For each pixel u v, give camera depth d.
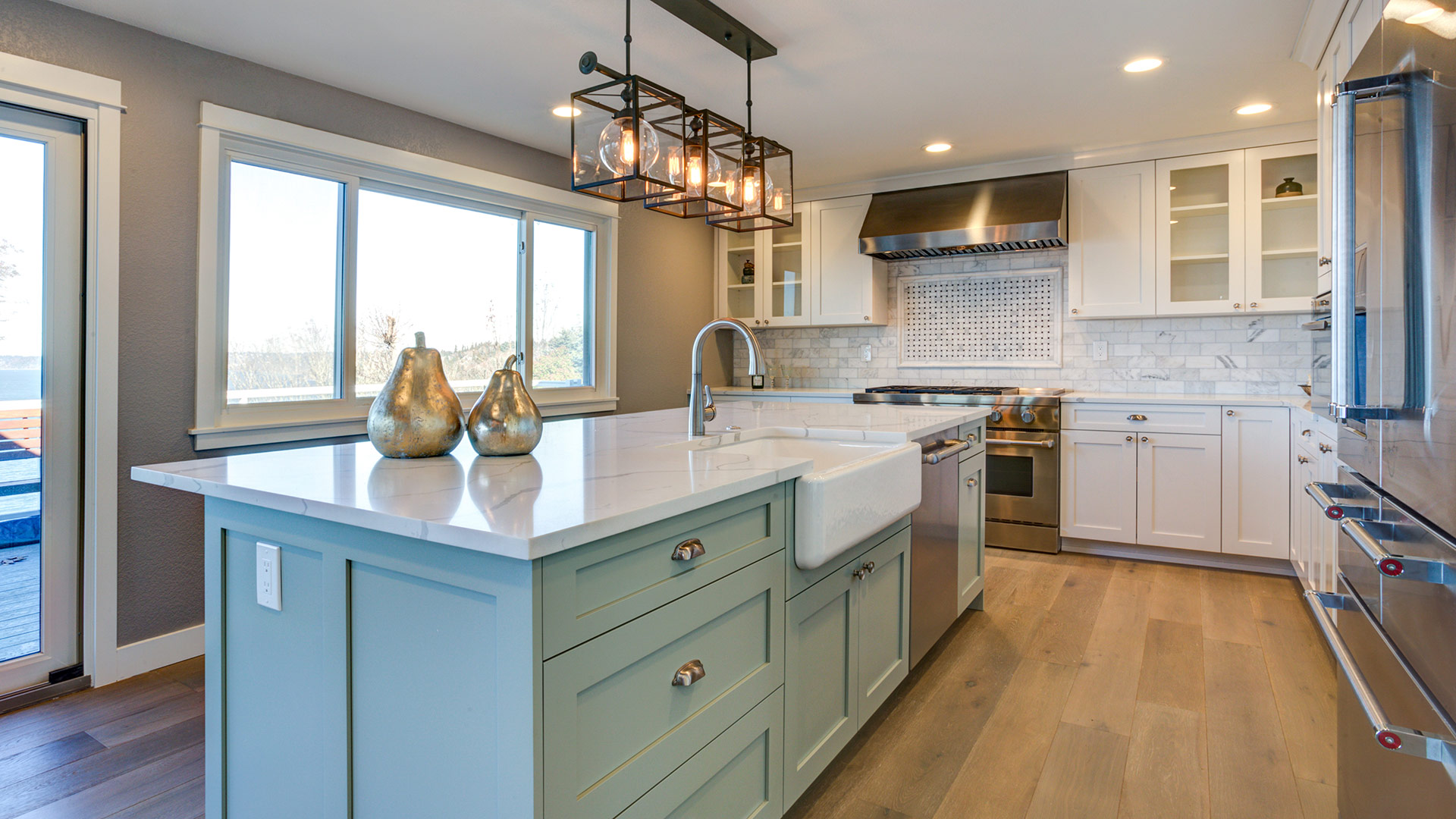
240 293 2.93
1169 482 3.90
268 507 1.33
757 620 1.59
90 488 2.54
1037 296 4.72
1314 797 1.88
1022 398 4.22
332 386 3.26
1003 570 3.89
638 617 1.24
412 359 1.76
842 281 5.02
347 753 1.31
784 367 5.61
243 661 1.49
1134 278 4.15
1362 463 1.38
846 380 5.37
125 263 2.58
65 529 2.54
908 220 4.59
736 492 1.46
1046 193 4.25
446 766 1.17
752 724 1.57
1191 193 4.05
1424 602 1.04
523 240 4.07
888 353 5.21
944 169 4.63
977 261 4.89
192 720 2.33
